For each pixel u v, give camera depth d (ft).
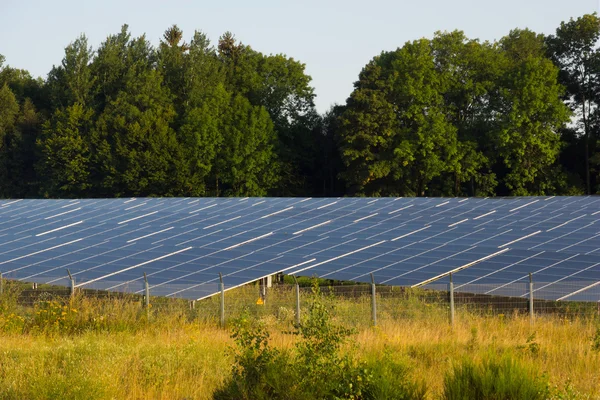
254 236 163.32
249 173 370.94
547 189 336.49
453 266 125.29
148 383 66.80
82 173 369.50
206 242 159.53
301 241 154.51
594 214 167.63
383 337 86.43
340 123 340.59
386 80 347.77
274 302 122.01
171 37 520.42
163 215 203.82
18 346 86.74
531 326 97.60
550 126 333.83
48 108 438.40
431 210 189.98
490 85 354.33
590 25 359.66
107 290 123.34
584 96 365.61
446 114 362.53
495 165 365.61
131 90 385.70
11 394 60.90
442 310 112.16
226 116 373.20
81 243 168.66
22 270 145.48
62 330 102.83
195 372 70.64
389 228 164.35
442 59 364.38
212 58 422.41
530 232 151.12
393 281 119.65
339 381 56.49
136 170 357.00
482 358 64.69
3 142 402.31
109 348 80.84
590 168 356.59
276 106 417.28
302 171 413.18
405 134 340.39
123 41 432.66
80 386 60.95
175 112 381.60
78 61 396.57
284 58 425.69
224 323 108.17
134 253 152.76
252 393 56.65
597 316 104.42
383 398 54.95
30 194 402.52
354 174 339.36
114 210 217.97
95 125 375.66
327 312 64.34
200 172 364.79
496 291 110.32
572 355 76.95
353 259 135.64
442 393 59.36
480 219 170.60
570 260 122.83
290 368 58.08
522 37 394.11
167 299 120.67
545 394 56.13
